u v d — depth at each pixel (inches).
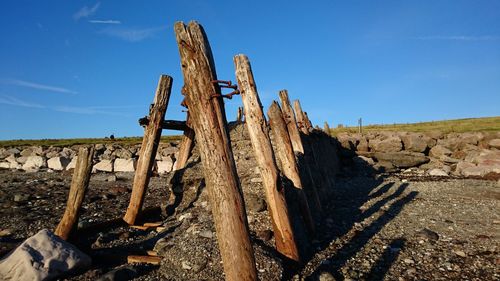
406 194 551.5
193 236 268.7
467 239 319.0
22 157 970.1
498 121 1903.3
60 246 241.3
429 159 945.5
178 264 241.4
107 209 443.8
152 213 411.8
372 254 282.5
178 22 200.1
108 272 231.5
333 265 261.0
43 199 490.6
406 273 247.1
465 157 922.1
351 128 1964.8
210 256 239.1
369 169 891.4
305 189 372.2
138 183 371.6
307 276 238.8
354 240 318.3
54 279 227.1
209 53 197.9
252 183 341.1
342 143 999.0
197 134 191.9
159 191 595.8
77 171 296.8
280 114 338.6
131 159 873.5
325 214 412.8
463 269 253.0
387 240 317.7
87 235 326.3
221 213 182.7
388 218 395.9
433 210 435.8
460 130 1462.8
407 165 926.4
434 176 798.5
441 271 250.4
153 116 380.5
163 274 236.5
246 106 267.4
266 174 261.7
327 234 334.0
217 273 225.0
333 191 561.9
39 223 366.0
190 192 394.3
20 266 219.6
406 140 991.0
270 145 265.3
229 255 179.9
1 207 434.3
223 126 191.8
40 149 1023.6
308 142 489.4
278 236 257.9
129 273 234.2
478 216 404.5
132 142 1376.7
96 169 863.7
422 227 358.6
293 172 328.5
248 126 268.5
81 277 233.5
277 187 260.2
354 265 261.4
